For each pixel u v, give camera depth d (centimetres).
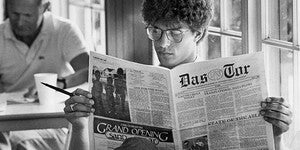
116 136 182
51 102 293
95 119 181
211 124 177
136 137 175
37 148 321
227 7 273
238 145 177
